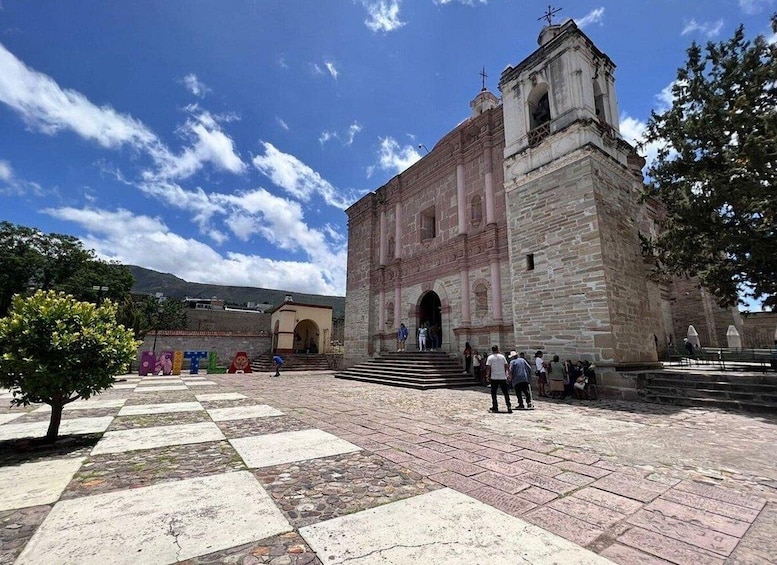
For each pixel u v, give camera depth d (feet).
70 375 18.70
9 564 7.99
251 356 109.40
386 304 75.87
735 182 32.53
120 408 30.19
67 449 17.76
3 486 12.75
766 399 29.37
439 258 64.44
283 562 8.28
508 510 11.30
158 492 12.30
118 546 8.83
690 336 65.92
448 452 17.72
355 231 88.63
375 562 8.29
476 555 8.64
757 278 36.11
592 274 41.01
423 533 9.71
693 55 37.91
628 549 9.14
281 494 12.25
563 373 38.55
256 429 22.17
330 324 117.39
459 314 59.21
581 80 46.93
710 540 9.68
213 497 11.93
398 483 13.46
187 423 23.85
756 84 33.40
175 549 8.75
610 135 47.78
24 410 29.84
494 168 57.41
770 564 8.59
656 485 13.61
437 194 67.41
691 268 41.19
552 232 45.44
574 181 44.01
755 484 13.79
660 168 39.88
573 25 47.91
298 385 52.31
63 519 10.25
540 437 20.94
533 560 8.49
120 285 102.53
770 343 79.25
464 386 48.75
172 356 78.95
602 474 14.76
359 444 18.94
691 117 36.68
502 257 53.88
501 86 56.03
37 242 94.63
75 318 19.52
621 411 29.78
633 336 41.86
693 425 24.32
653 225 63.67
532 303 46.50
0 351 18.35
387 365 61.41
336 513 10.87
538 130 49.49
